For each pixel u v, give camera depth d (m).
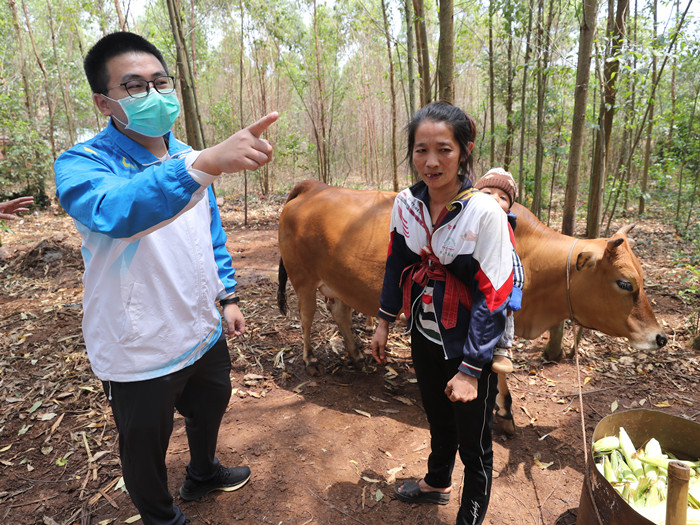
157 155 1.77
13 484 2.53
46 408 3.21
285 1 11.62
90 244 1.58
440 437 2.12
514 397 3.27
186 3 10.18
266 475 2.51
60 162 1.49
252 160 1.15
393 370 3.63
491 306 1.59
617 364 3.67
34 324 4.61
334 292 3.37
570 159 3.38
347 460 2.63
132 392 1.66
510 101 7.93
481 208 1.58
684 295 4.79
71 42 14.59
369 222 3.12
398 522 2.21
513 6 5.20
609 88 3.94
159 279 1.62
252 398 3.28
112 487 2.48
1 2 12.95
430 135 1.55
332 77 13.84
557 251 2.72
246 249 7.39
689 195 7.96
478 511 1.94
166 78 1.62
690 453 2.12
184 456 2.65
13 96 11.59
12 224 9.55
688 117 7.62
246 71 13.45
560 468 2.58
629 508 1.54
